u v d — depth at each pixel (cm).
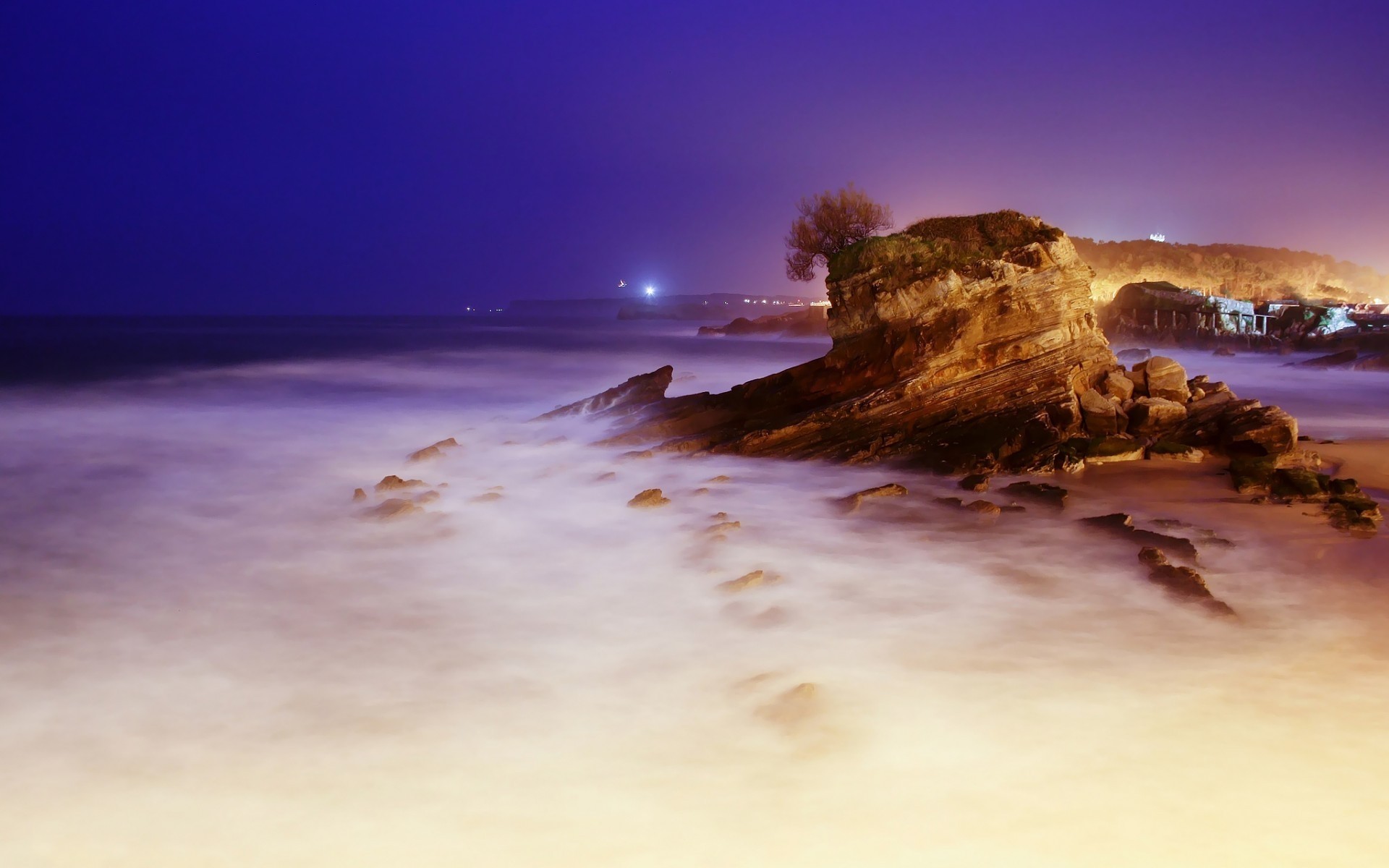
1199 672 891
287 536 1454
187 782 714
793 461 1923
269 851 625
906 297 2019
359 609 1120
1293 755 730
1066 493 1555
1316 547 1277
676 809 671
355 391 3878
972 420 1944
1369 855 603
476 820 661
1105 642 970
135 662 952
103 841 638
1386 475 1714
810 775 715
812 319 10600
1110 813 654
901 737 769
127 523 1550
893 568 1232
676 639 1008
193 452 2269
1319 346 5828
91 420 2872
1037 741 759
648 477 1845
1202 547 1275
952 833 635
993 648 960
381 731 798
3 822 659
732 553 1308
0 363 5447
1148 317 6794
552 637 1020
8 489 1827
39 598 1159
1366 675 878
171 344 8212
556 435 2352
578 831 645
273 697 866
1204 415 1977
